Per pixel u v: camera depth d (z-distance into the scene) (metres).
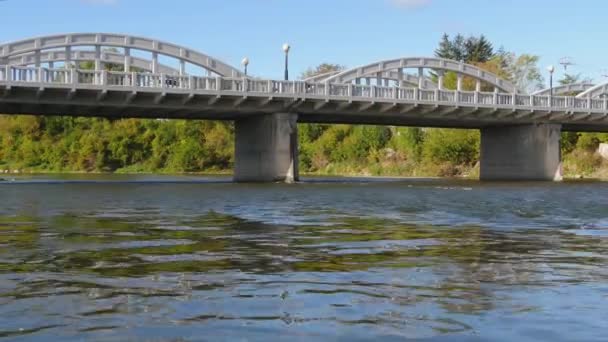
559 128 52.22
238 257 10.63
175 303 7.40
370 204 24.47
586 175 71.50
